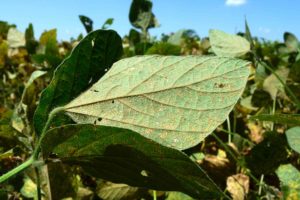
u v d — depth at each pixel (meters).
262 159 0.34
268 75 0.57
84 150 0.17
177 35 0.65
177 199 0.30
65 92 0.19
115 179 0.18
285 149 0.33
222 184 0.36
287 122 0.25
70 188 0.26
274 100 0.51
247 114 0.61
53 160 0.17
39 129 0.19
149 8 0.62
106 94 0.19
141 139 0.15
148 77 0.19
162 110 0.18
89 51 0.19
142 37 0.66
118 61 0.21
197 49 0.97
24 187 0.29
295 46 0.78
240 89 0.18
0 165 0.32
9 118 0.32
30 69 0.82
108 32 0.20
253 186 0.38
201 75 0.19
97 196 0.32
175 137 0.18
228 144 0.39
